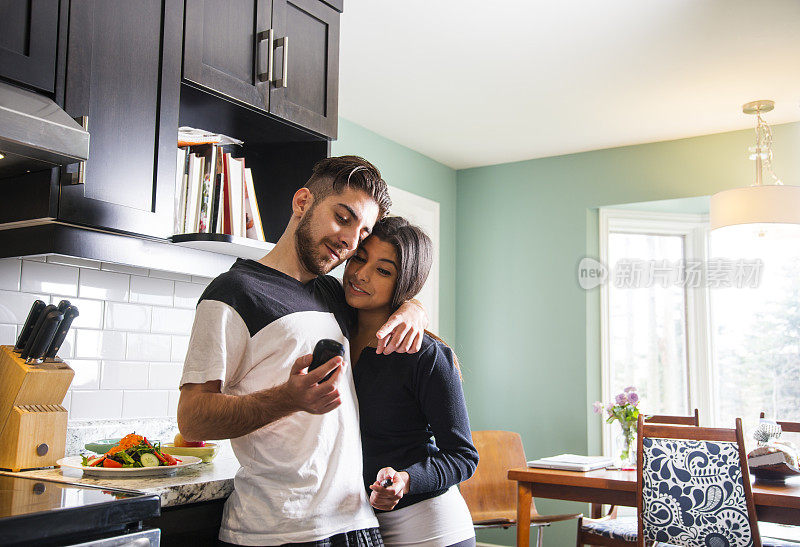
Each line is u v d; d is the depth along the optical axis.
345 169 1.46
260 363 1.35
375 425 1.51
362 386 1.53
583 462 3.11
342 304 1.61
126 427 2.21
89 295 2.17
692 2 2.81
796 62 3.34
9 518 1.09
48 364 1.81
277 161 2.52
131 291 2.29
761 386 4.58
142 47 1.87
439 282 4.95
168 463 1.70
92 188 1.74
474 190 5.16
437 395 1.49
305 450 1.36
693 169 4.41
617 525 3.36
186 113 2.19
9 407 1.73
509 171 5.04
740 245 4.71
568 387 4.65
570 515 3.75
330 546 1.34
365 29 3.08
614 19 2.96
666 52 3.26
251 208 2.27
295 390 1.20
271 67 2.18
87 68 1.74
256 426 1.24
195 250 2.17
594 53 3.28
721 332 4.73
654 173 4.52
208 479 1.59
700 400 4.71
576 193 4.77
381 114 4.11
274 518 1.33
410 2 2.85
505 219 5.01
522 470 3.03
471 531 1.55
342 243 1.45
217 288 1.35
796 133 4.15
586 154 4.76
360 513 1.40
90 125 1.74
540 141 4.56
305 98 2.34
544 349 4.76
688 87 3.65
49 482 1.52
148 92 1.87
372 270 1.54
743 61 3.34
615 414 3.33
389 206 1.56
